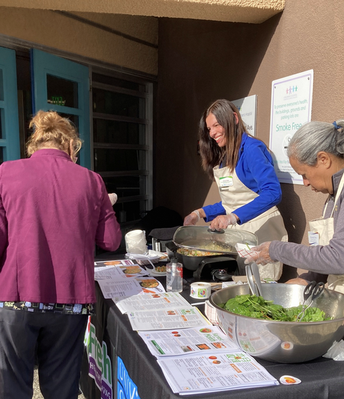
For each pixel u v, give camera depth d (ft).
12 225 4.66
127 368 4.31
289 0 8.71
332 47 7.54
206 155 8.73
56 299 4.66
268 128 9.72
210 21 12.26
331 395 3.35
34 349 4.89
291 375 3.45
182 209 15.03
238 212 7.04
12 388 4.75
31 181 4.72
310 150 4.35
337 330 3.52
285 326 3.36
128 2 8.36
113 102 15.12
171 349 3.90
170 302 5.35
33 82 11.20
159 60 15.89
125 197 16.08
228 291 4.55
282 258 4.35
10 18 10.89
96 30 13.47
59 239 4.70
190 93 13.87
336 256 3.86
